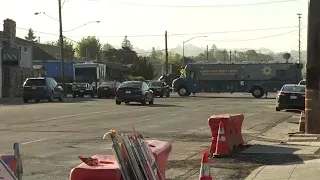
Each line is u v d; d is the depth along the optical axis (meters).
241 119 13.64
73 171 5.52
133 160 5.73
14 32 53.78
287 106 26.62
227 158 11.55
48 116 23.34
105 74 56.66
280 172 9.58
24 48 57.62
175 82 55.38
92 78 52.44
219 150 11.77
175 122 20.52
